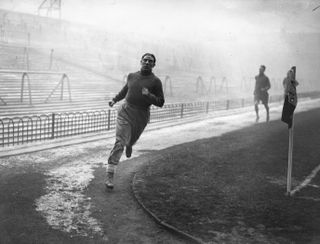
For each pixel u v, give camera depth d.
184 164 6.37
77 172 5.77
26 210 4.07
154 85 4.96
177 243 3.44
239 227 3.70
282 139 9.13
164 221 3.82
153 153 7.33
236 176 5.65
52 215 3.99
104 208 4.28
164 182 5.26
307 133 10.19
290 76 4.77
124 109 5.05
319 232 3.61
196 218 3.92
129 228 3.76
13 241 3.31
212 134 9.95
